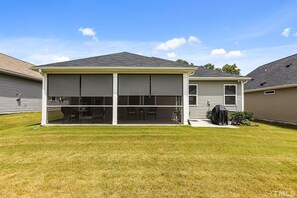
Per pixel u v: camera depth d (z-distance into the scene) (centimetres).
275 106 1453
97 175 428
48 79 1052
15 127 1034
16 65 1625
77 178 413
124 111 1325
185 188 373
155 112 1332
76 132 860
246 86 1816
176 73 1065
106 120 1253
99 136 787
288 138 802
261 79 1703
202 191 362
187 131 893
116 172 444
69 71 1027
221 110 1113
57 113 1258
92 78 1054
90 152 587
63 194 350
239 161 516
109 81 1055
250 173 443
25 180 403
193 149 620
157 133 845
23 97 1573
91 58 1181
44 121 1044
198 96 1373
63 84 1051
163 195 348
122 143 686
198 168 469
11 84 1433
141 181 400
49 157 542
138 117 1329
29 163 498
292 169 467
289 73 1397
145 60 1150
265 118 1566
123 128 956
